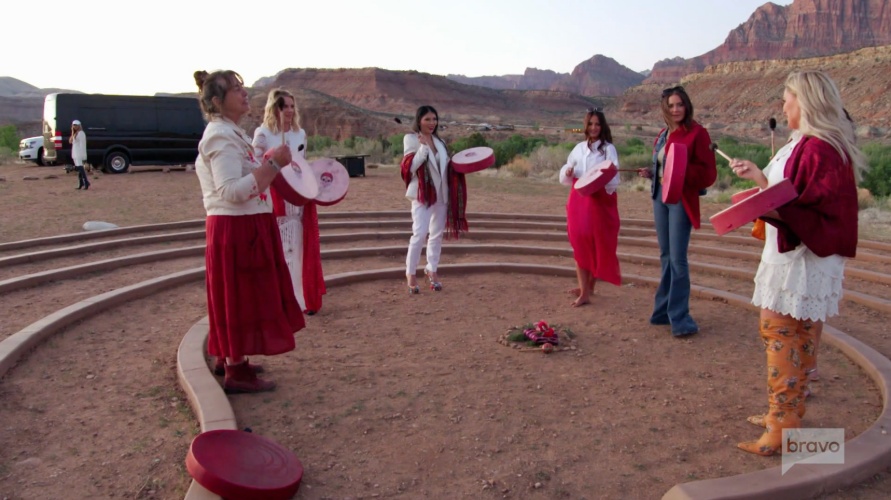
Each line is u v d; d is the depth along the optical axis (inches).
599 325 263.1
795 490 131.3
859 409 180.5
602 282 334.6
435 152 303.1
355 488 142.9
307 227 265.7
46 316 255.0
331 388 198.1
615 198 280.1
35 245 393.4
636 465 152.9
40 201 588.1
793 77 146.6
